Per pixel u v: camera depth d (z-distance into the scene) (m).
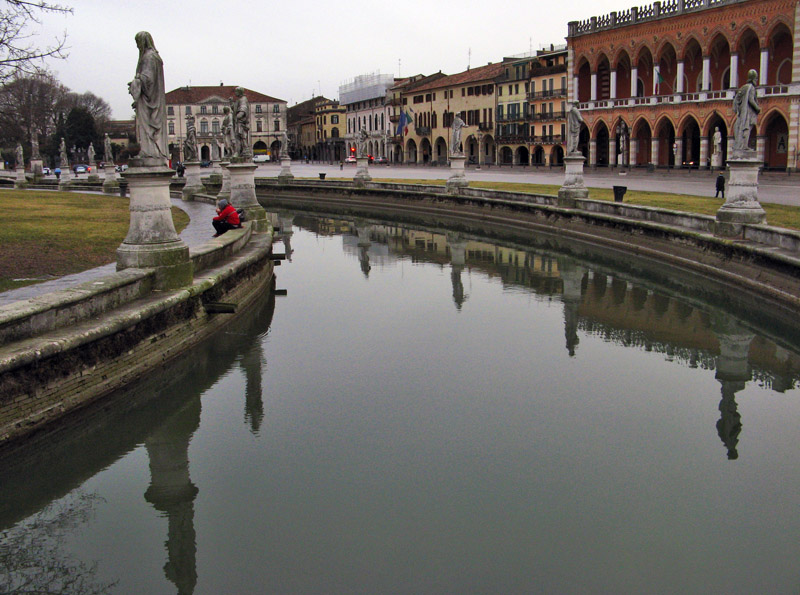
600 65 87.00
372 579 8.83
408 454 12.23
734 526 10.00
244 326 20.17
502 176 71.75
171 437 13.09
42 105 71.94
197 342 17.11
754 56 69.44
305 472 11.62
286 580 8.84
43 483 11.72
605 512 10.36
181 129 156.75
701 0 70.38
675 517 10.23
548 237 39.09
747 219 24.89
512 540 9.64
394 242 39.53
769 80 68.31
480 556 9.28
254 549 9.52
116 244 25.14
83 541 9.92
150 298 15.60
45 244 24.23
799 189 44.50
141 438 13.18
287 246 38.34
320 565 9.12
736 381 16.03
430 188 53.28
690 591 8.58
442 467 11.76
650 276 28.72
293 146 184.12
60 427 12.20
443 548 9.47
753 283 22.75
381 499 10.73
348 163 128.50
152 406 14.52
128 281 15.04
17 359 11.25
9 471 11.19
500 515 10.27
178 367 15.92
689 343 19.05
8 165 118.06
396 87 132.25
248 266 21.83
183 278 16.64
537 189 51.00
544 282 27.53
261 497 10.85
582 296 24.92
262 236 27.81
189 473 11.71
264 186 73.81
